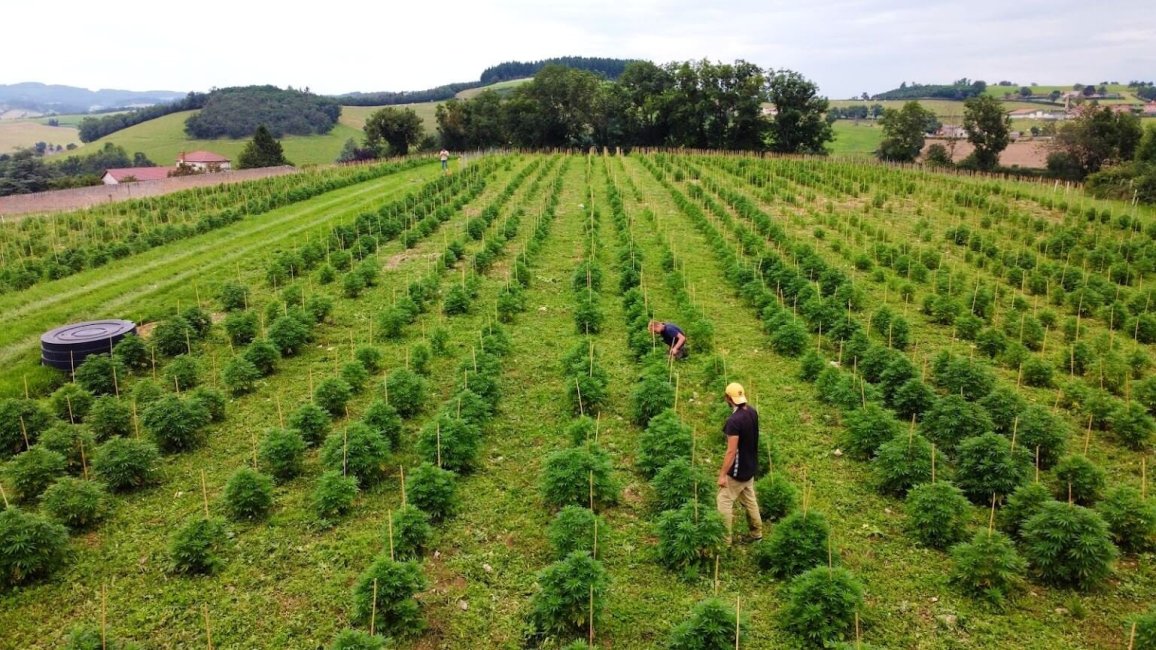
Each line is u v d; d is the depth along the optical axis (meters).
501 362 17.72
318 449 13.74
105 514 11.70
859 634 8.95
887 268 28.83
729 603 9.48
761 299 22.11
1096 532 9.71
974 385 15.62
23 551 9.94
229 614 9.55
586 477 11.51
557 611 8.96
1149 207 46.59
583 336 20.27
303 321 20.36
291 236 35.28
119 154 139.00
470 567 10.40
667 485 11.40
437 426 12.80
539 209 40.84
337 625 9.29
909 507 11.21
